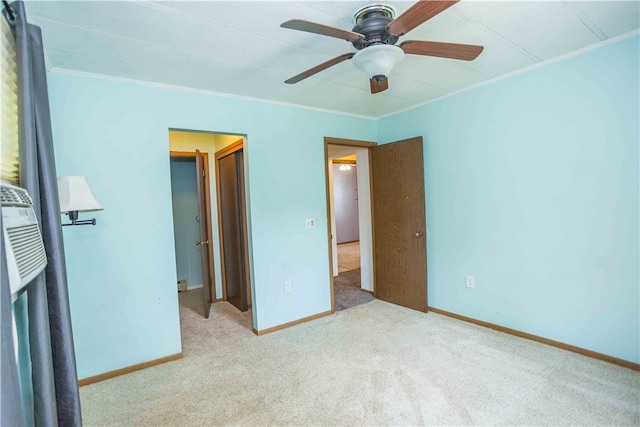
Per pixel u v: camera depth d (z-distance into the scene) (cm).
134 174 251
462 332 295
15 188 96
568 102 238
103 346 241
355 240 980
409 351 263
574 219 241
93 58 210
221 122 290
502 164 281
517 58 239
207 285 370
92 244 237
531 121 259
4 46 113
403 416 186
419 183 343
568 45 220
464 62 242
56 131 223
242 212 383
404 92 307
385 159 380
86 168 233
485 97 289
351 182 969
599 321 233
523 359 241
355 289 460
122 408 203
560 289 252
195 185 513
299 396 209
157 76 245
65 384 130
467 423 178
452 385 213
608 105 220
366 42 161
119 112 245
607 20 188
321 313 353
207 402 207
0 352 73
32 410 118
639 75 206
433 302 352
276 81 263
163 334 264
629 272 218
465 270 317
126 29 177
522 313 276
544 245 258
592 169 230
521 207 270
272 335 311
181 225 505
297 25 140
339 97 312
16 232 88
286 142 328
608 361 230
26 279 89
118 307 246
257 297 312
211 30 181
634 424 171
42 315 110
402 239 367
